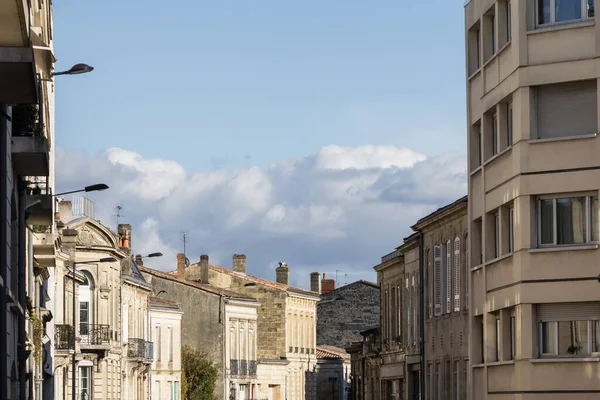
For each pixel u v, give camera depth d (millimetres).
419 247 77750
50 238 58438
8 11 28109
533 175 50938
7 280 34875
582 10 50531
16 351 39719
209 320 127625
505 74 53469
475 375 57719
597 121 49781
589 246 49469
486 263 55656
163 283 126812
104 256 100188
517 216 51500
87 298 99250
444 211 69062
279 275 158750
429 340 75312
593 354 49312
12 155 39188
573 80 50250
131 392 109375
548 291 50219
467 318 66000
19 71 30297
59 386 89125
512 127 52844
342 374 149750
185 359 122875
